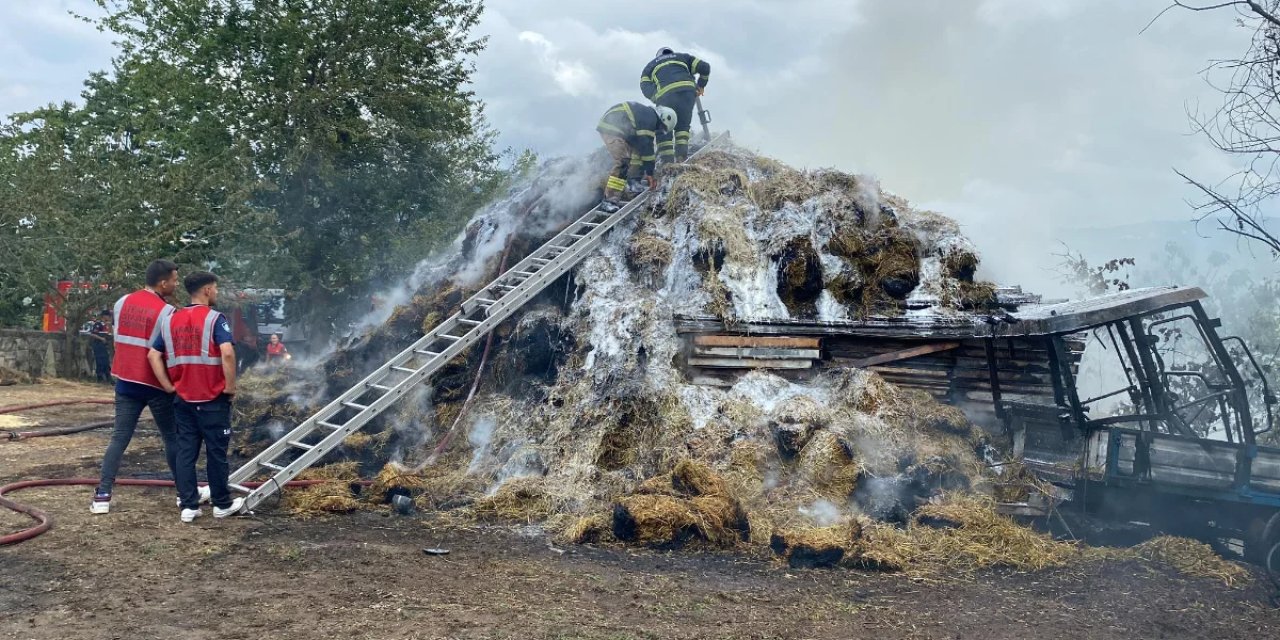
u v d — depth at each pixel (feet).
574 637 15.16
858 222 31.91
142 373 22.09
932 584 20.15
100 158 65.26
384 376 27.66
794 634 16.19
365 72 73.67
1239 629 18.07
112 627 14.44
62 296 61.26
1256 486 22.76
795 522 23.57
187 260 64.90
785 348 29.12
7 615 14.66
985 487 25.52
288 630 14.73
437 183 80.74
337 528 22.33
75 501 23.15
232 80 72.33
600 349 29.17
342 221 77.97
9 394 49.49
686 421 26.86
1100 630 17.51
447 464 28.50
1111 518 24.94
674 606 17.44
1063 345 28.12
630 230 33.45
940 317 29.22
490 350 31.60
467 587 17.84
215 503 22.58
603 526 22.74
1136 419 25.58
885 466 25.80
